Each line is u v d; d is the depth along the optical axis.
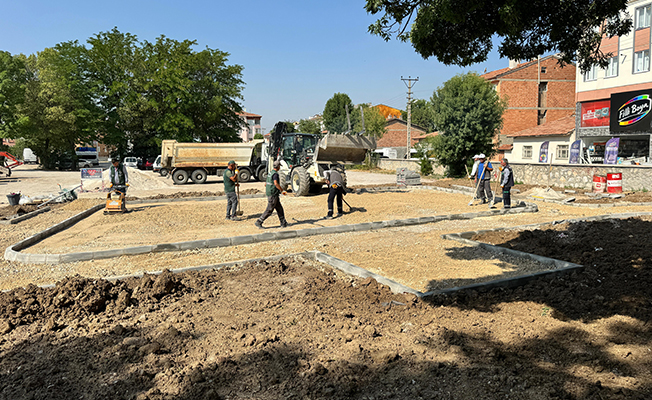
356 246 8.67
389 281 6.03
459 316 4.80
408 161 39.66
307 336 4.32
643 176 17.25
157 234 10.09
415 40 6.16
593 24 5.94
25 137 44.88
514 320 4.65
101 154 92.31
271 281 6.27
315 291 5.74
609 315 4.69
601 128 26.95
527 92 41.53
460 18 5.34
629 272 6.00
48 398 3.27
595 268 6.40
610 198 15.27
